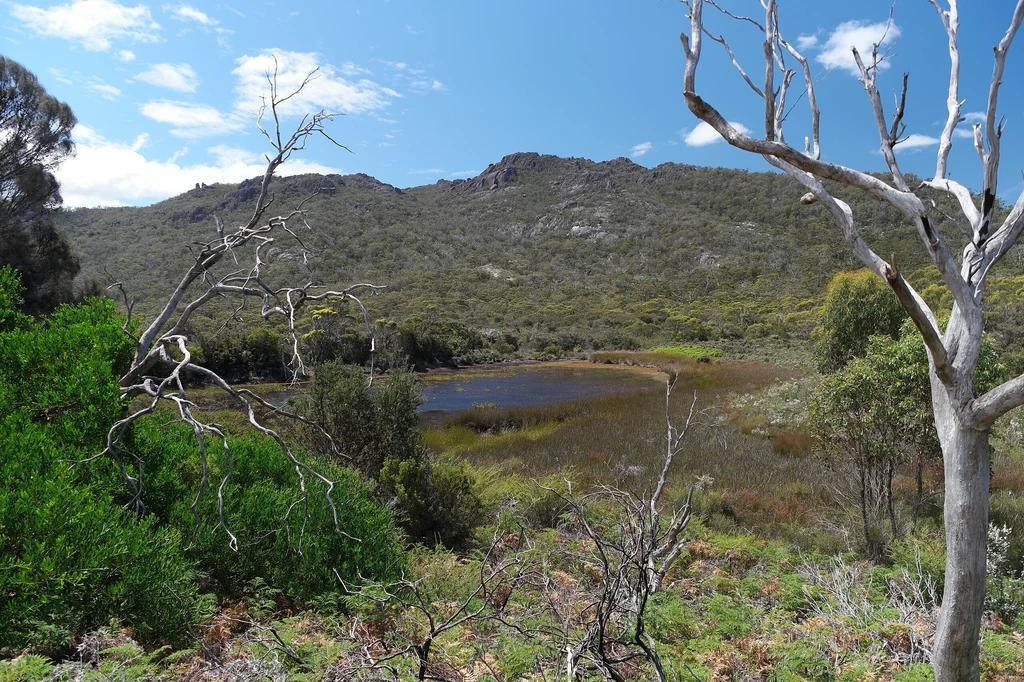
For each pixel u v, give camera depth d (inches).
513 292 3774.6
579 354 2185.0
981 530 74.1
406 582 153.3
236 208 3543.3
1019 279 1402.6
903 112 77.6
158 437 230.2
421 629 154.1
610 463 434.9
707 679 131.2
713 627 163.0
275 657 127.4
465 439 612.7
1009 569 218.7
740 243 4697.3
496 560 232.2
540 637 135.3
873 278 666.2
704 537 259.9
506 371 1665.8
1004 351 855.7
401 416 328.5
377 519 222.4
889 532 246.1
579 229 5777.6
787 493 333.7
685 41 77.1
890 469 248.4
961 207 80.7
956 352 74.4
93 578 143.9
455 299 3225.9
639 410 752.3
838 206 77.2
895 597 186.4
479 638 146.9
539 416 764.6
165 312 225.9
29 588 133.5
